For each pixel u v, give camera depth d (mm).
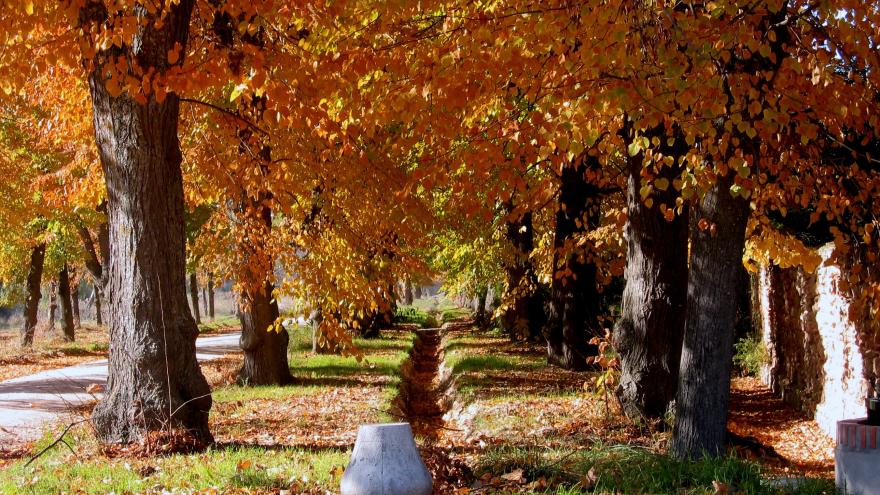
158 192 9734
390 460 6059
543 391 15555
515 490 7016
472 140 8195
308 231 13305
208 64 8344
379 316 36500
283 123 8891
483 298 40938
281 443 10516
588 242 17438
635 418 11766
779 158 9984
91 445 9789
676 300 11820
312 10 8141
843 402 12531
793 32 8234
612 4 6621
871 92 8797
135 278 9680
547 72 7621
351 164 12281
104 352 33000
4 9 7754
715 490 6785
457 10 8156
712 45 7336
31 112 18406
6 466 9477
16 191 22219
